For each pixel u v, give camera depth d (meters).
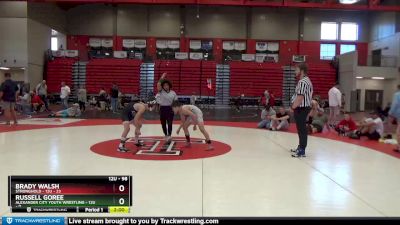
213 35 32.31
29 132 10.49
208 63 28.45
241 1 23.23
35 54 26.39
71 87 27.48
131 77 27.84
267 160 6.99
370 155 7.78
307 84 7.29
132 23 32.00
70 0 22.36
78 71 27.73
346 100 27.66
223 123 14.71
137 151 7.70
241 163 6.66
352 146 9.02
